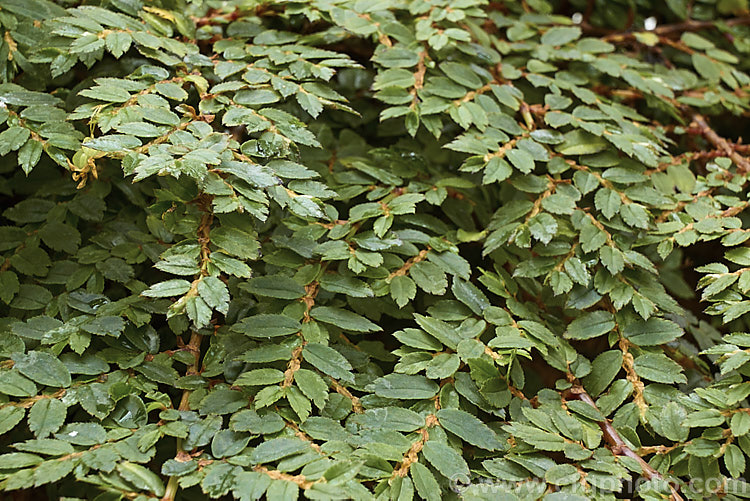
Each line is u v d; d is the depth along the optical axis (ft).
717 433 2.26
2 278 2.35
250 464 2.15
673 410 2.29
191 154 2.21
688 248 2.71
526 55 2.66
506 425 2.28
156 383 2.34
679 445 2.27
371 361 2.42
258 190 2.24
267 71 2.43
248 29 2.54
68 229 2.41
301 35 2.55
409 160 2.53
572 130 2.53
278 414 2.21
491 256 2.46
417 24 2.55
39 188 2.48
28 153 2.27
